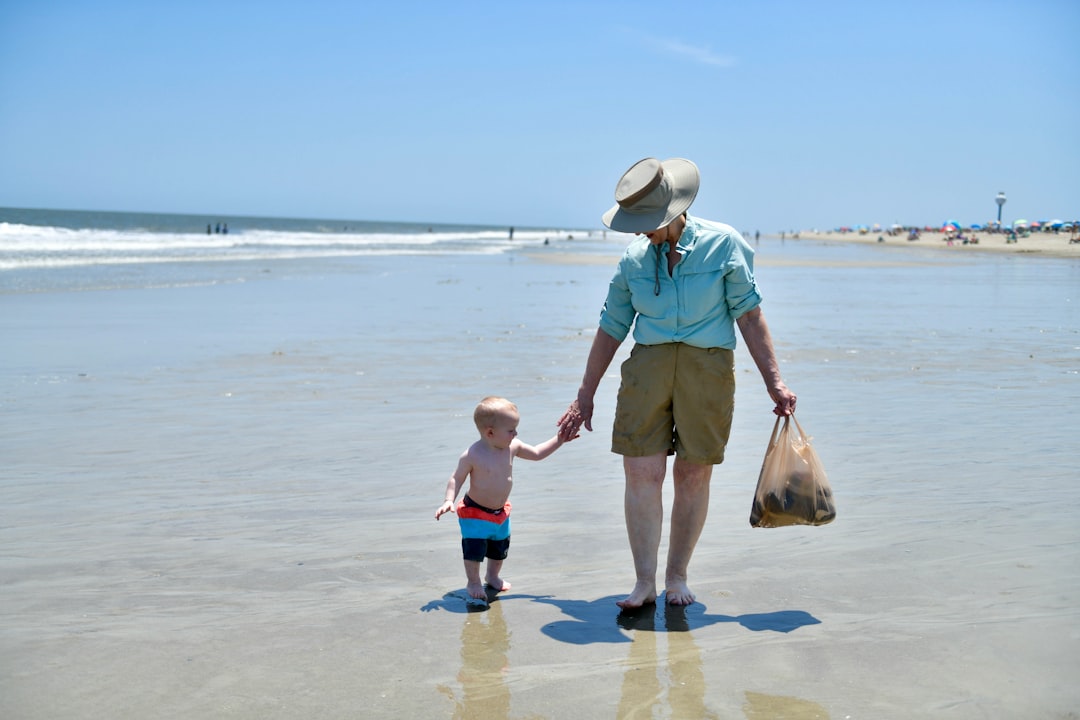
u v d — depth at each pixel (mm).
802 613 3670
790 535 4652
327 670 3166
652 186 3846
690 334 3953
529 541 4645
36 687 3031
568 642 3428
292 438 6820
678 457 4004
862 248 83812
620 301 4172
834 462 6059
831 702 2898
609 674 3143
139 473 5824
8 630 3500
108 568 4176
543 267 37062
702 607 3783
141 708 2887
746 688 3014
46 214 177750
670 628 3564
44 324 14141
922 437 6789
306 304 18406
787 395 4000
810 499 3951
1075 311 17984
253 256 41469
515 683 3072
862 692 2965
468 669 3184
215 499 5277
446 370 10133
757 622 3594
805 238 165750
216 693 2990
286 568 4207
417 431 7090
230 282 24469
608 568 4285
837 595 3848
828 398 8461
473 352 11594
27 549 4418
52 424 7250
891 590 3881
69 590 3912
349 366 10375
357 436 6902
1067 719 2756
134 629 3516
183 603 3785
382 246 65312
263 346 12023
